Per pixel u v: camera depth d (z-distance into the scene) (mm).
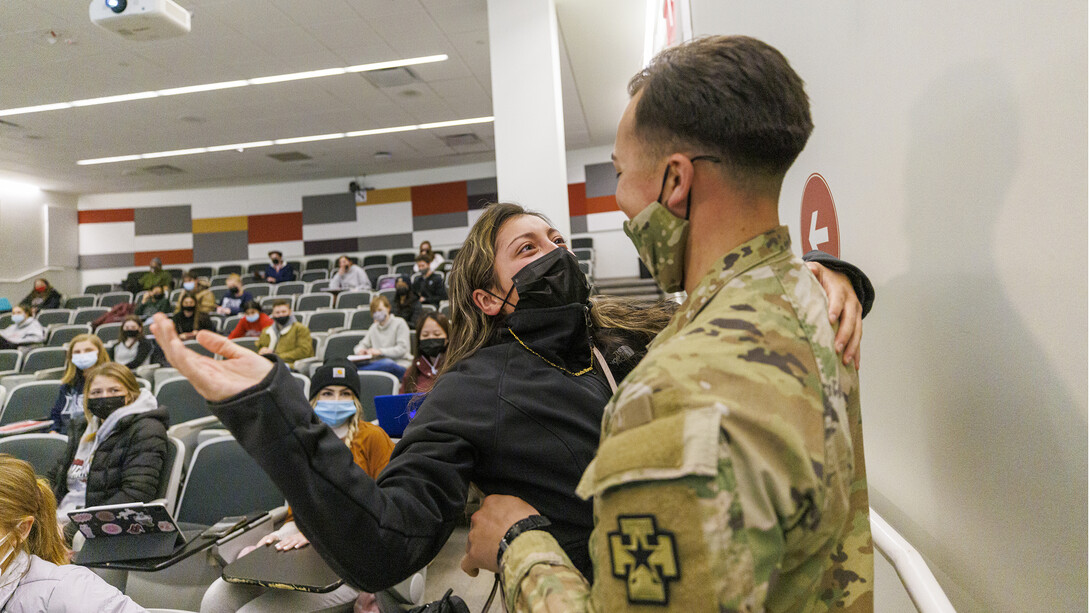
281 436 571
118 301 10414
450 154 11062
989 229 644
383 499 642
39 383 4191
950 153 714
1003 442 642
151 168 10492
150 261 12500
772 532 426
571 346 901
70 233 12375
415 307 6406
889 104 875
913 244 827
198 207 12523
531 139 4574
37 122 7867
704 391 448
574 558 772
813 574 494
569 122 9695
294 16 5469
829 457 484
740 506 415
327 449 604
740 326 494
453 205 12141
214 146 9438
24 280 11492
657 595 420
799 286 541
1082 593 526
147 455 2348
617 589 442
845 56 1043
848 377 591
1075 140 500
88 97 7094
